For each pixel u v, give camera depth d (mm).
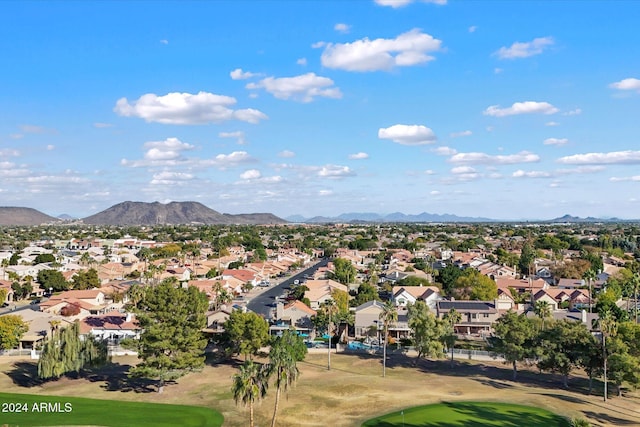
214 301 167500
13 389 85750
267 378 63500
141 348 87938
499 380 93812
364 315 130750
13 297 176500
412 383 89812
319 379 90688
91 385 88625
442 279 185250
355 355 111750
